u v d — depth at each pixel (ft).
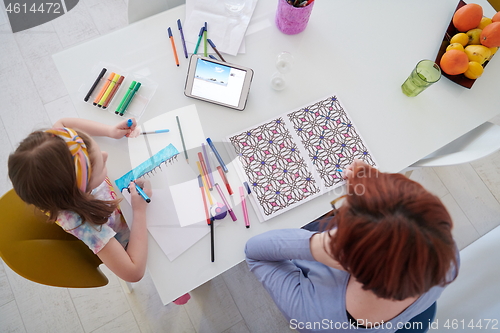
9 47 5.58
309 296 2.36
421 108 3.22
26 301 4.59
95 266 3.12
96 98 3.04
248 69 2.98
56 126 2.89
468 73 3.21
